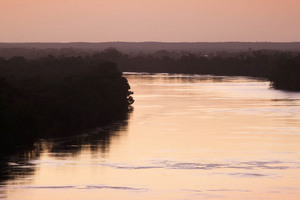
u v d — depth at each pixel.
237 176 138.25
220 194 125.88
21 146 172.38
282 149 167.00
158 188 129.75
